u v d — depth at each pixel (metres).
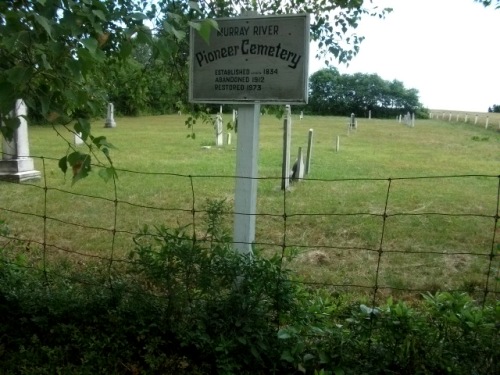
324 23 5.48
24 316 3.42
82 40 2.05
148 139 21.05
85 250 5.84
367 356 2.95
